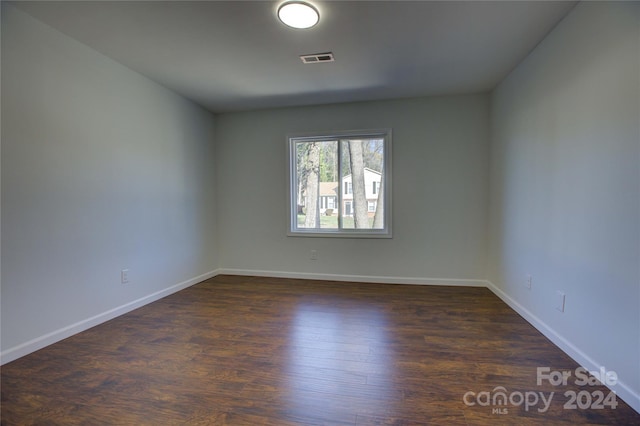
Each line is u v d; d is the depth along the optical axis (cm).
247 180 441
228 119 443
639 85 154
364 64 290
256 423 148
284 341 235
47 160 226
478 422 148
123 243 292
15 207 207
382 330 254
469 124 374
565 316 215
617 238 168
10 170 204
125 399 165
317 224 429
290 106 417
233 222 448
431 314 288
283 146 426
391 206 396
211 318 281
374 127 396
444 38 244
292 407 159
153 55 271
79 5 201
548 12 210
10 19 203
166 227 349
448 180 382
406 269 397
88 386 177
